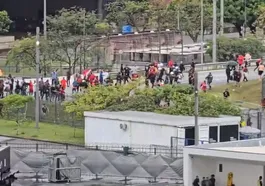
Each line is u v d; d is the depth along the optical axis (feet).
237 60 450.30
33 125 368.89
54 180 272.10
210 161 263.70
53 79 418.10
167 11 584.40
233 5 650.02
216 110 306.76
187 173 261.85
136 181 272.10
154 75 399.65
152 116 302.45
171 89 327.26
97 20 574.15
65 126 365.20
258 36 593.83
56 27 526.98
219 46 505.66
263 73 428.15
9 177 266.36
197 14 583.58
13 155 279.90
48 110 376.07
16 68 498.69
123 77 419.33
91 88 350.23
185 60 532.73
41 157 279.08
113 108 326.03
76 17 533.96
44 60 472.44
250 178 260.42
